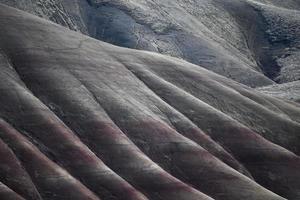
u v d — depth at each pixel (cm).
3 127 13338
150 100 17312
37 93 15712
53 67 16925
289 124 19525
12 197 11169
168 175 14200
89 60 18138
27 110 14425
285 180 16475
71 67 17288
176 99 17950
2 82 15125
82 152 13812
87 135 14912
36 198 11844
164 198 13675
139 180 13975
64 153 13712
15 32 17912
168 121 16738
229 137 17212
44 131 14050
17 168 12300
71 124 15075
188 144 15712
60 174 12669
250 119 19000
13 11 19412
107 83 17250
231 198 14450
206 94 19275
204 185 14762
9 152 12562
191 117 17450
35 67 16600
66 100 15725
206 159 15438
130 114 16200
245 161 16712
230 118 17825
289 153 17250
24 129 13950
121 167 14225
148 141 15588
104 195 13000
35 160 12775
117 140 14875
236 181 14875
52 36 18750
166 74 19488
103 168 13588
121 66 18750
